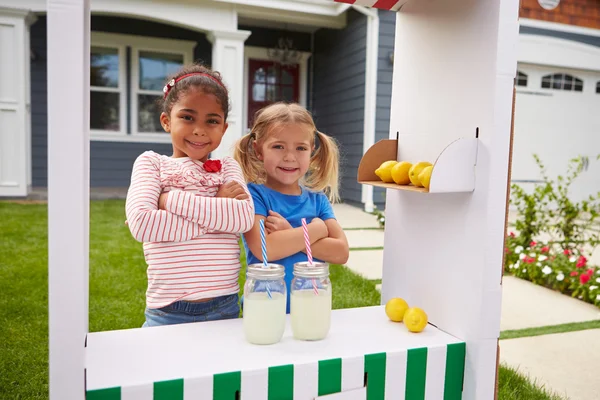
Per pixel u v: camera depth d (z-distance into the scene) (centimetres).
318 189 165
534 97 745
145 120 863
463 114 119
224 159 147
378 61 701
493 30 110
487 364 115
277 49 903
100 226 486
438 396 115
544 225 409
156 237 119
